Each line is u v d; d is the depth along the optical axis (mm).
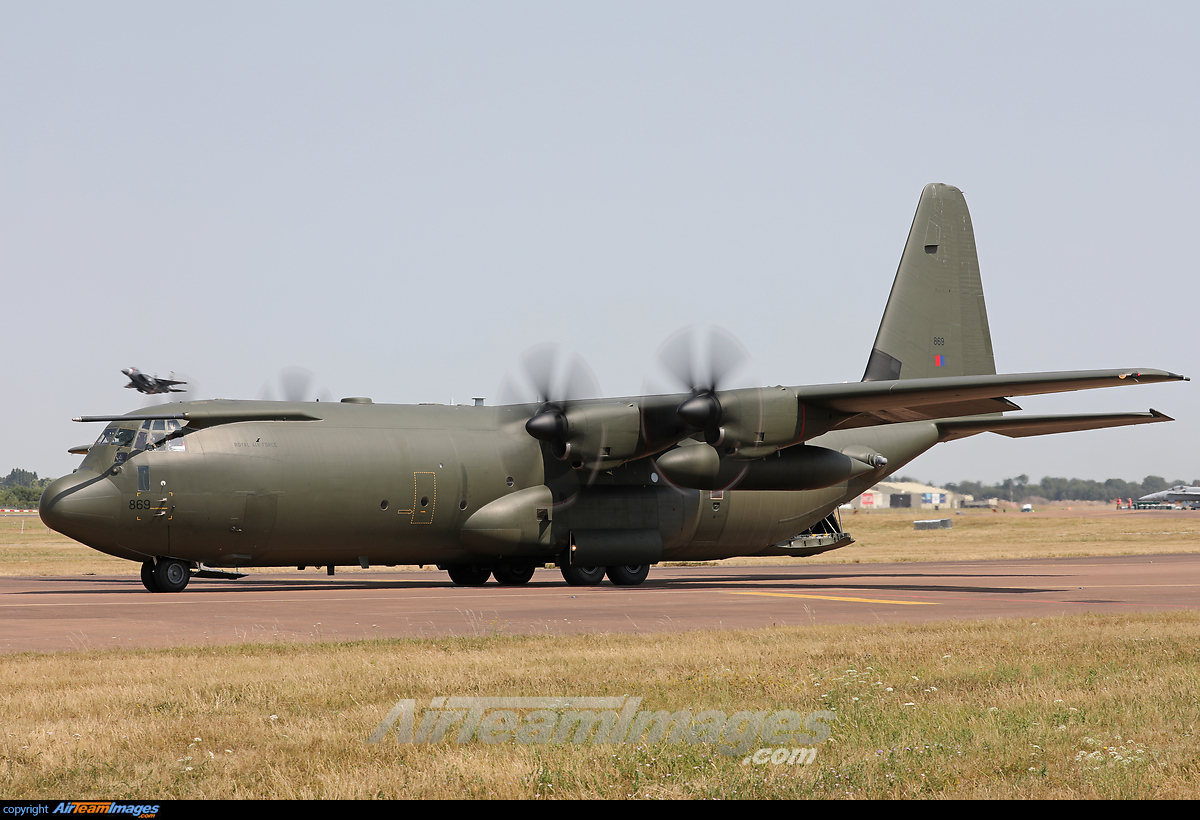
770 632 45656
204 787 21703
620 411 76438
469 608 58375
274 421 75562
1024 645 41344
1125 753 23359
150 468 70625
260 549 74938
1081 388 67125
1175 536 180125
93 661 36469
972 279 95188
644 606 59781
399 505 77500
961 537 191000
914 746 24891
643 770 22875
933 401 71750
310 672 34375
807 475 78000
